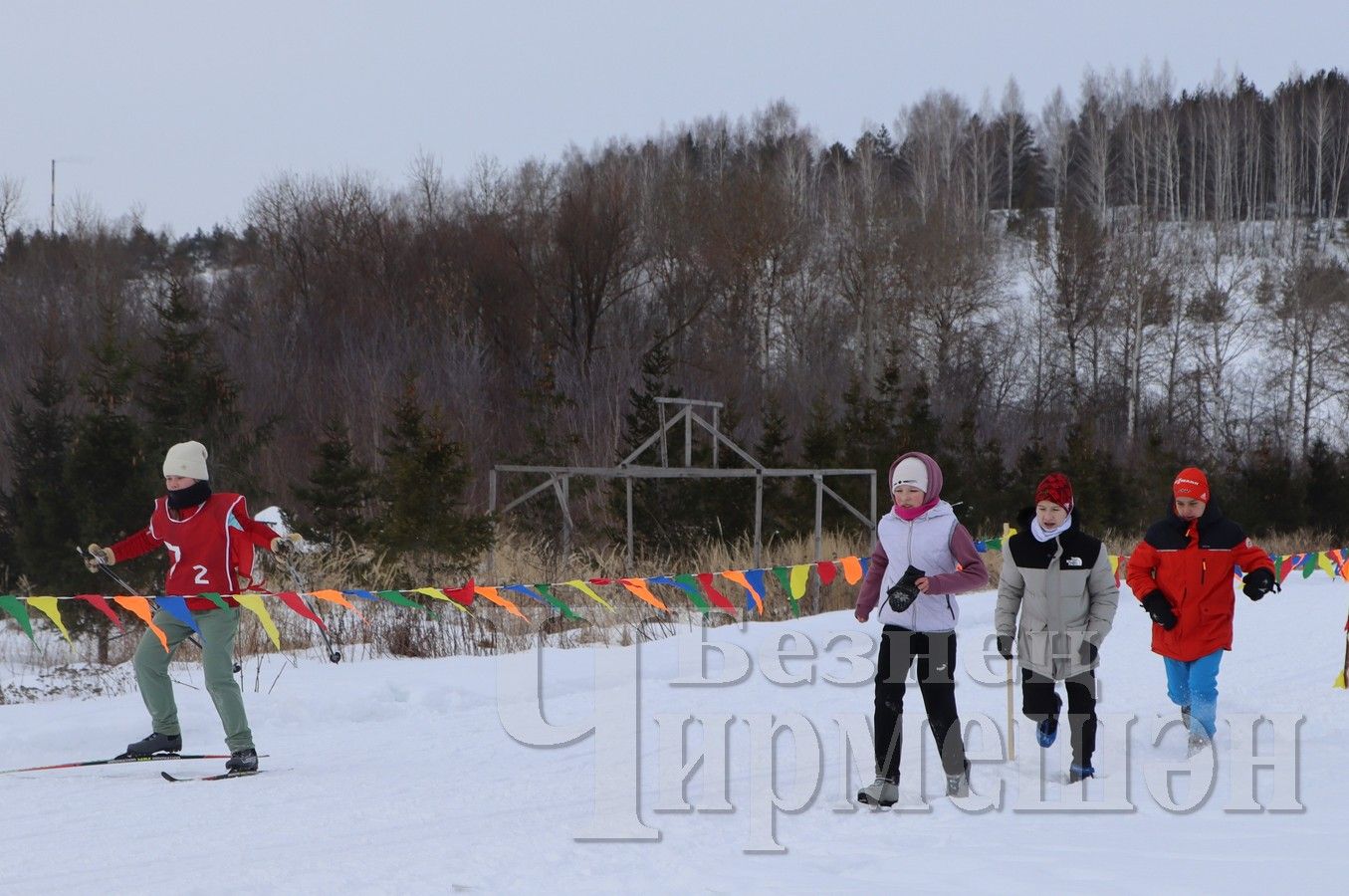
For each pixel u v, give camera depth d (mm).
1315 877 7574
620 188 82312
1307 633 23922
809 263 94625
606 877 8023
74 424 29125
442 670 18656
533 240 79625
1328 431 94250
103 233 87438
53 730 13953
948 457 47750
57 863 8789
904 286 94188
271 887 7914
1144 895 7215
